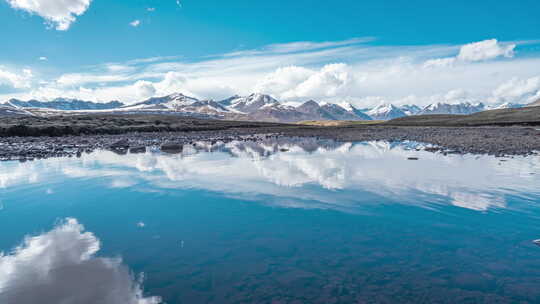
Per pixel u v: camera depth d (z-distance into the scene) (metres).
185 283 5.67
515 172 17.00
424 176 16.12
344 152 28.61
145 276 5.91
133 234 8.12
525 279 5.75
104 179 15.41
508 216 9.45
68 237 7.87
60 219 9.36
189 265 6.39
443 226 8.64
